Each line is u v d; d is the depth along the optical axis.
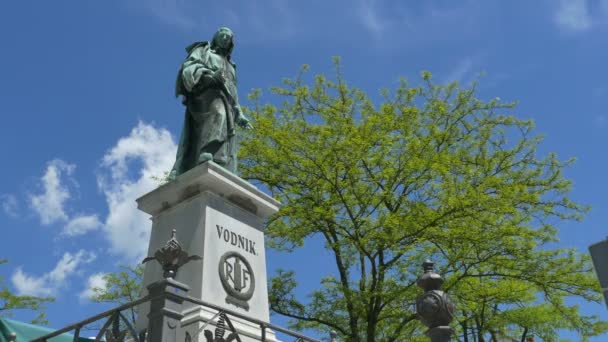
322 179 16.25
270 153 16.50
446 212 15.17
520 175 16.88
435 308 5.96
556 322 20.14
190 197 8.80
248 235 9.00
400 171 16.14
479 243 15.34
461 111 18.12
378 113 17.20
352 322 16.02
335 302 16.67
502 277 16.61
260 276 8.83
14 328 8.05
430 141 16.89
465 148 17.61
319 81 18.30
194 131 9.82
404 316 15.69
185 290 6.04
